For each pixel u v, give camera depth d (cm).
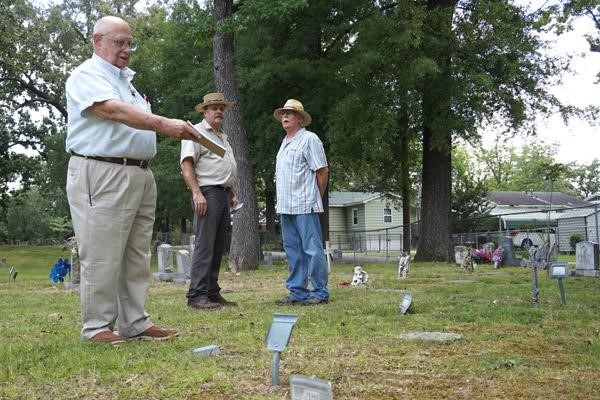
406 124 1961
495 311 534
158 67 2720
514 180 7594
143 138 409
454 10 1833
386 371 309
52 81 3125
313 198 649
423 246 1931
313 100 1941
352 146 1845
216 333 432
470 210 3070
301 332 432
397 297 673
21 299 737
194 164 638
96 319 402
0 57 2409
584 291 757
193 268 616
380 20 1680
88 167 397
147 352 362
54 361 337
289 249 654
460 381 288
